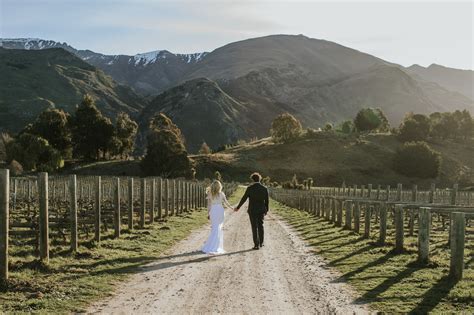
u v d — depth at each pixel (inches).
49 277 458.3
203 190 1828.2
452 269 470.6
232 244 753.0
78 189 1400.1
